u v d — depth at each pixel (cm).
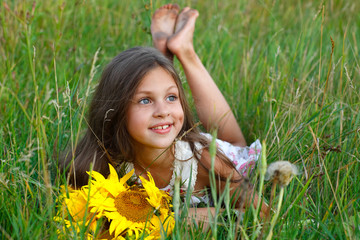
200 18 392
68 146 205
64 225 156
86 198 167
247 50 315
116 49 332
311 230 167
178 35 247
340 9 366
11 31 284
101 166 200
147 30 303
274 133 223
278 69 273
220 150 209
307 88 243
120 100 183
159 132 180
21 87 263
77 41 311
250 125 260
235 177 201
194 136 204
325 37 313
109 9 370
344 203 178
